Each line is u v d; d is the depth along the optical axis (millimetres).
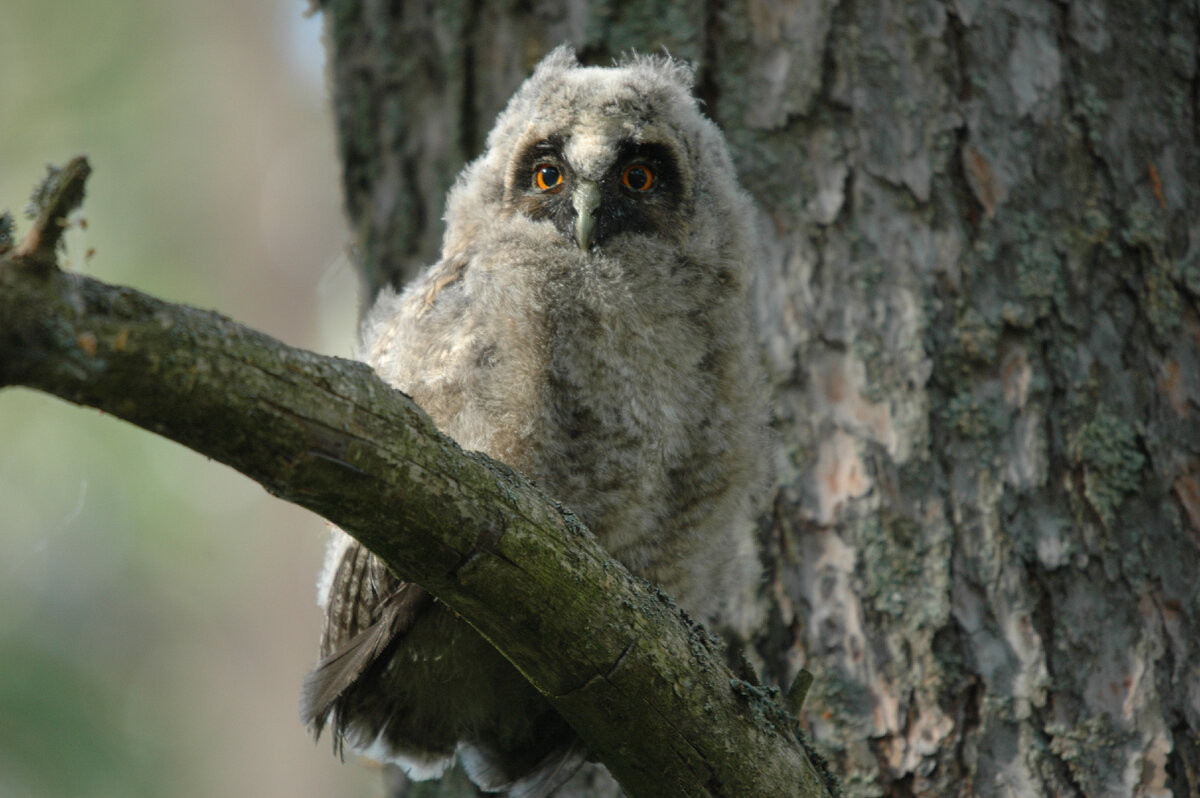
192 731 19984
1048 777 6777
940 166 7477
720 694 5289
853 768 6914
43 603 18453
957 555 7090
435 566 4492
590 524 6594
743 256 7203
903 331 7352
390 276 8758
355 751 7234
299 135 24078
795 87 7691
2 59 19328
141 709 19172
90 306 3439
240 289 23406
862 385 7336
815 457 7336
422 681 6844
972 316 7309
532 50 8359
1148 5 7727
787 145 7676
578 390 6469
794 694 6070
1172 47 7699
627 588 5023
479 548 4500
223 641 21453
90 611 18875
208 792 19578
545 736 7262
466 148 8508
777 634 7191
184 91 21719
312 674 6391
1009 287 7344
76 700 17094
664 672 5086
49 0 19391
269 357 3797
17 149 19375
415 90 8766
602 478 6516
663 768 5297
